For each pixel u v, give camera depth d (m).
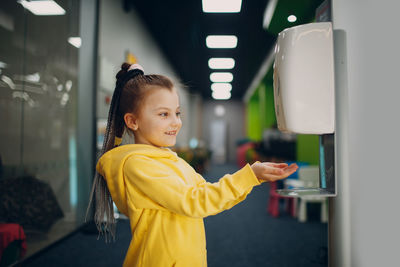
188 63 9.19
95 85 3.52
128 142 0.84
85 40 3.45
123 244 2.84
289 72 0.63
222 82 11.60
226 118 15.47
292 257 2.54
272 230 3.38
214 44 6.96
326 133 0.66
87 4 3.47
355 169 0.72
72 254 2.59
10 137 2.33
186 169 0.79
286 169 0.61
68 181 3.13
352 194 0.74
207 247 2.82
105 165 0.73
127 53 4.82
